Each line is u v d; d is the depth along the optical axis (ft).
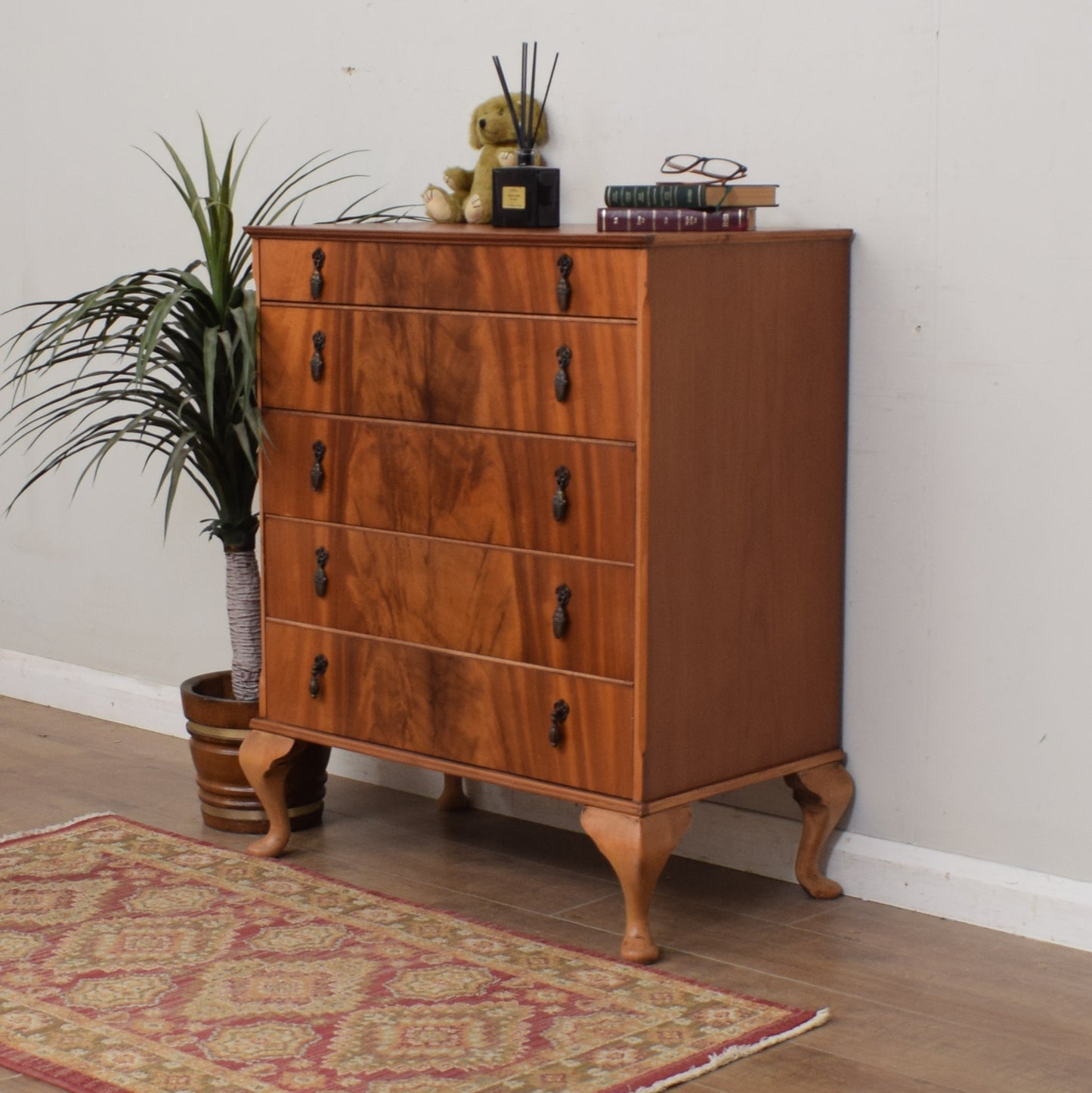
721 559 8.19
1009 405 8.32
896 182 8.56
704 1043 7.11
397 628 8.80
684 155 9.35
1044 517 8.28
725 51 9.12
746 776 8.48
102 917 8.55
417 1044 7.10
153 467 12.26
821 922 8.68
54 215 12.76
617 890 9.16
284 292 9.00
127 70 12.14
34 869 9.25
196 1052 7.01
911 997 7.74
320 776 10.13
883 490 8.80
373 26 10.77
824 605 8.86
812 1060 7.06
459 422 8.36
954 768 8.73
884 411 8.75
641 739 7.89
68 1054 6.98
